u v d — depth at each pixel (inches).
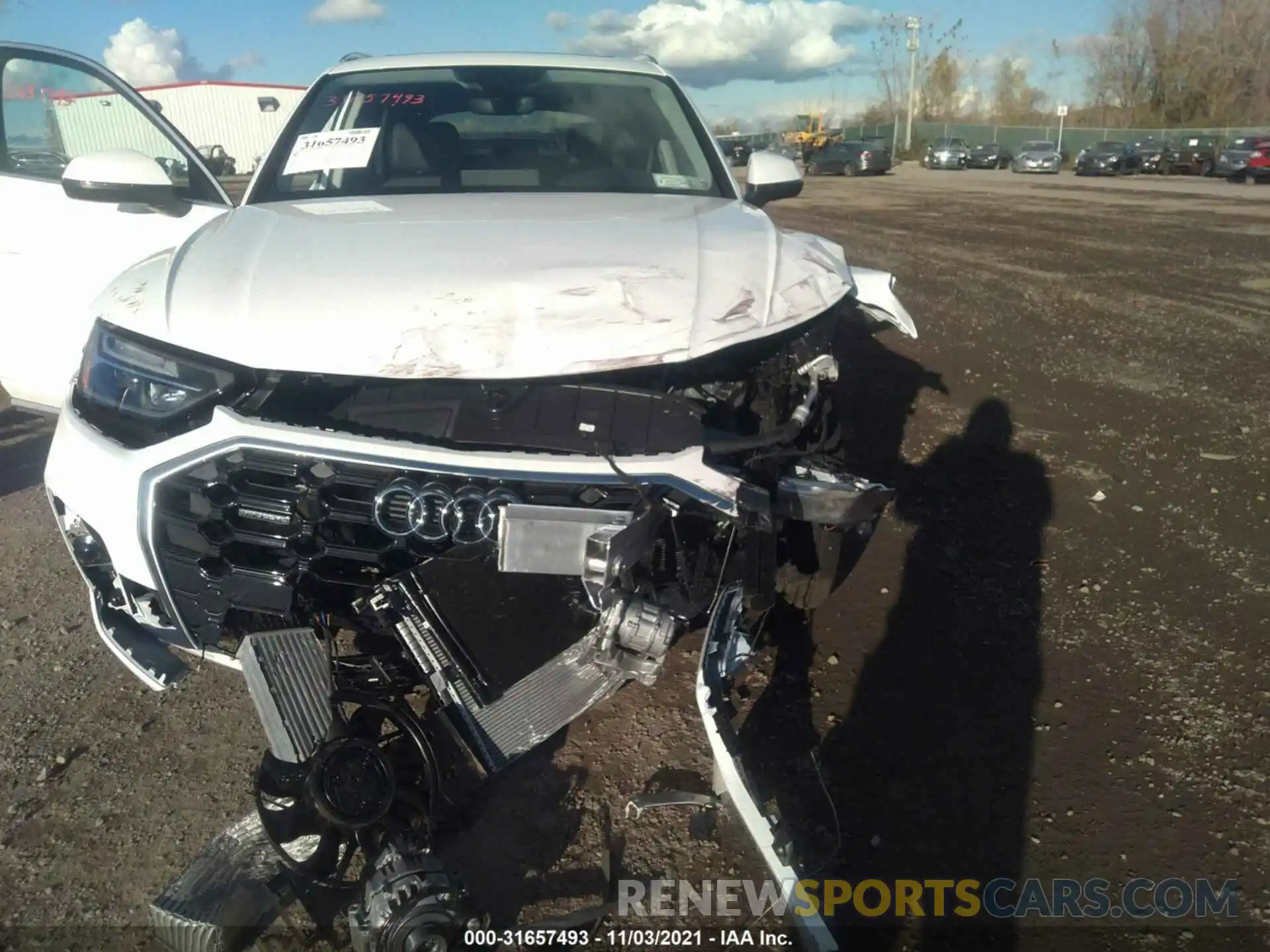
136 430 97.7
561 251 104.0
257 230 113.5
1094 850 97.2
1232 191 1055.0
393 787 81.6
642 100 160.2
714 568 95.2
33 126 167.5
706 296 98.7
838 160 1555.1
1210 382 261.1
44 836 98.0
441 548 91.5
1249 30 2202.3
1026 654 129.1
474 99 155.2
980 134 2252.7
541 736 92.4
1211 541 162.4
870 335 312.3
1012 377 263.4
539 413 92.6
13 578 149.3
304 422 93.0
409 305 93.5
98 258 155.7
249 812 101.0
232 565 92.0
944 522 168.4
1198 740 112.4
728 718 89.0
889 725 114.9
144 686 122.8
